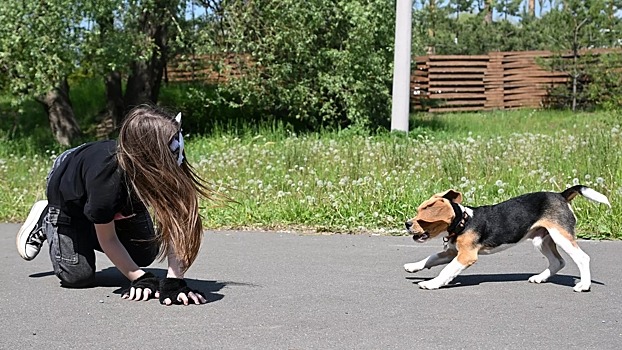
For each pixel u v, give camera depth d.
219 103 19.05
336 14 18.06
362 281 6.05
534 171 10.37
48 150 16.80
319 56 18.27
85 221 5.62
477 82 25.09
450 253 6.05
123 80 23.03
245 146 14.92
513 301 5.41
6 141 18.44
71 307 5.20
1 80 16.67
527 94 25.34
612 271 6.48
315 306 5.23
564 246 5.79
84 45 16.03
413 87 24.64
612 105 19.36
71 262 5.63
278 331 4.63
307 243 7.88
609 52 23.11
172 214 5.03
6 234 8.73
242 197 9.70
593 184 9.59
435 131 18.50
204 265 6.72
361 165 11.19
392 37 18.44
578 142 12.25
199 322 4.82
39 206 6.02
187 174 5.21
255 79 18.05
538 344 4.40
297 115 18.36
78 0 15.76
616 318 4.96
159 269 6.63
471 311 5.12
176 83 22.05
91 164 5.17
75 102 22.12
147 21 17.89
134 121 4.98
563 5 24.61
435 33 30.64
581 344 4.41
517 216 5.85
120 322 4.82
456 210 5.79
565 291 5.74
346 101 17.98
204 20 18.16
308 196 9.31
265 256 7.16
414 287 5.84
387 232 8.52
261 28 17.98
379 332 4.62
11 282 6.01
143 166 4.93
